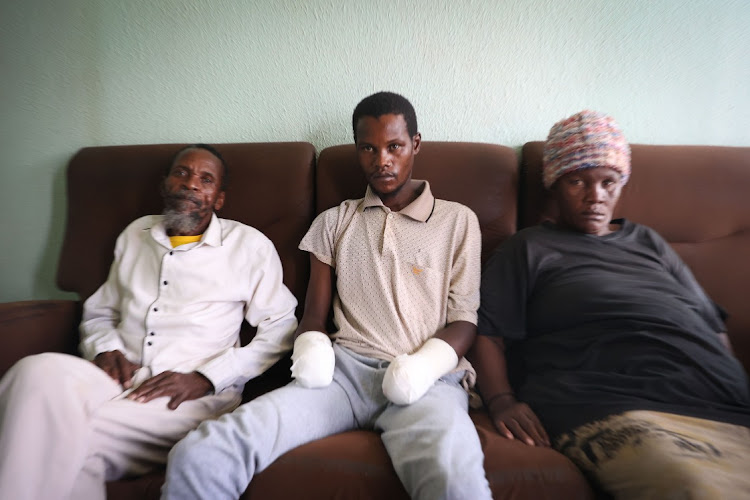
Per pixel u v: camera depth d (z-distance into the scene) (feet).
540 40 3.71
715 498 1.55
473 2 3.67
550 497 1.81
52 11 3.93
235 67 3.90
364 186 3.42
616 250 2.84
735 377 2.29
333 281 3.13
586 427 2.10
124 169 3.55
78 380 2.14
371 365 2.60
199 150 3.20
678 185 3.23
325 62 3.84
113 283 3.15
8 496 1.76
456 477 1.70
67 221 3.57
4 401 1.93
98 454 2.09
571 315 2.62
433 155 3.42
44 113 4.06
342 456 1.96
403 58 3.79
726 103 3.74
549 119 3.80
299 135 3.95
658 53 3.70
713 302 2.82
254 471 1.91
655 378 2.25
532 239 2.94
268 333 2.91
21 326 2.78
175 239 3.18
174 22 3.87
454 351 2.50
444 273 2.89
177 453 1.86
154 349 2.78
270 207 3.43
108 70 3.97
